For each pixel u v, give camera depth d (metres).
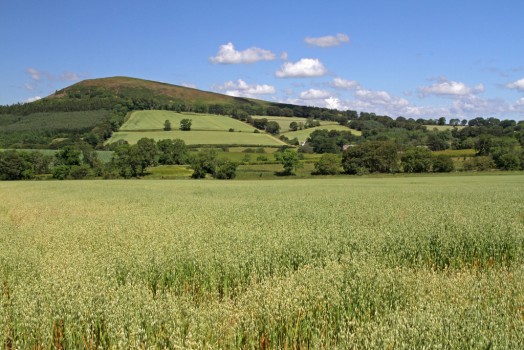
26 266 9.52
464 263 11.24
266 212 20.80
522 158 79.50
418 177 74.19
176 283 8.90
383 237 12.31
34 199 33.59
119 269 9.42
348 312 6.73
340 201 27.56
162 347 5.81
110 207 26.34
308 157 101.94
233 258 9.68
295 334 6.08
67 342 6.11
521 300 6.71
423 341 5.29
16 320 6.46
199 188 48.25
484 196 30.09
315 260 10.09
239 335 5.95
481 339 5.22
